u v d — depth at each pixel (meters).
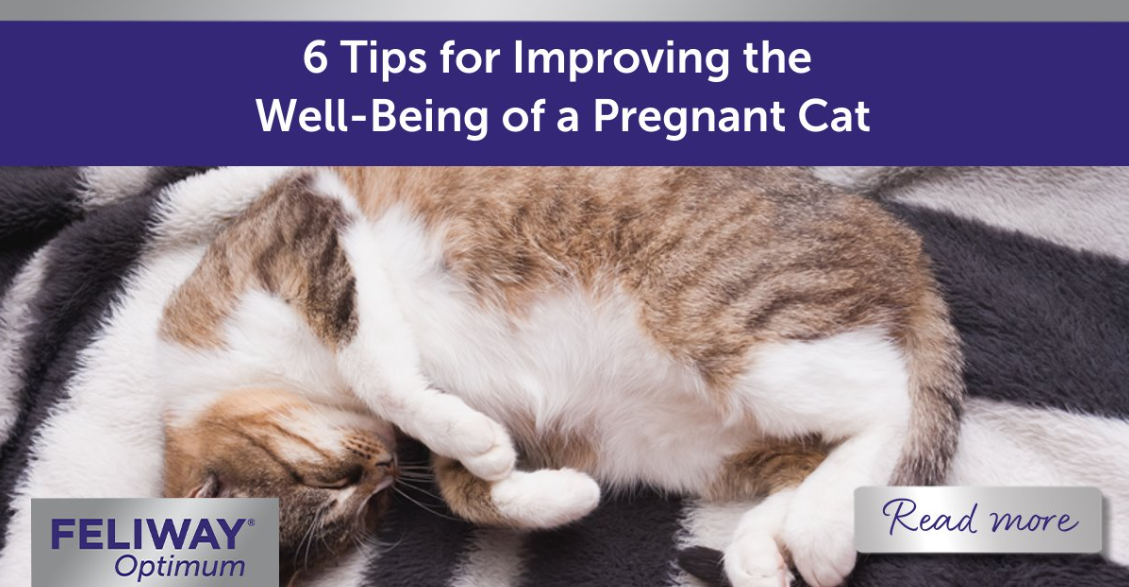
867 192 1.62
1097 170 1.59
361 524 1.40
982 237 1.58
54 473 1.48
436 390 1.38
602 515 1.41
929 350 1.38
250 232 1.47
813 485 1.29
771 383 1.32
